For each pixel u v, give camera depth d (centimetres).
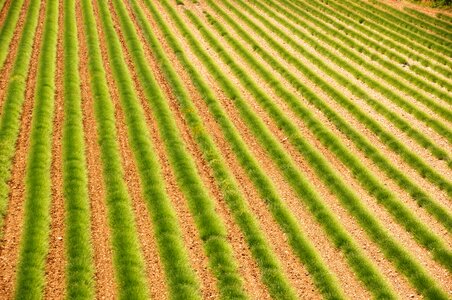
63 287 1611
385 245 1908
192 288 1636
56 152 2348
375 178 2336
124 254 1744
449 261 1831
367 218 2050
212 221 1952
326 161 2466
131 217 1956
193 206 2041
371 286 1711
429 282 1730
